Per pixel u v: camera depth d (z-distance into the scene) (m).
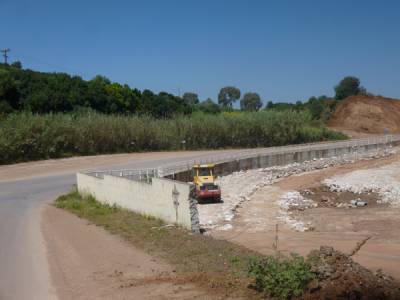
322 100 148.25
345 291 9.70
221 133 80.69
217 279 11.40
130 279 12.21
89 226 20.55
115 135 65.62
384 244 20.72
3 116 63.19
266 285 10.02
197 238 16.48
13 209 28.50
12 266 14.23
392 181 41.44
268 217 27.69
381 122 124.38
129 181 23.94
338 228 24.69
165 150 72.81
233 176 47.53
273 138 87.94
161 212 20.44
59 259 14.85
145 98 110.06
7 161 52.06
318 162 60.00
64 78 92.06
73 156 59.00
